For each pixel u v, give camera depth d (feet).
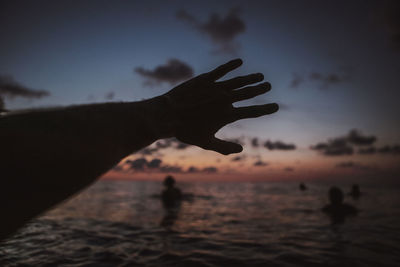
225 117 1.32
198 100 1.31
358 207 33.19
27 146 0.75
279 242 13.02
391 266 9.68
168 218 20.48
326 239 14.02
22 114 0.86
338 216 23.35
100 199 38.22
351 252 11.44
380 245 12.84
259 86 1.34
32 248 8.06
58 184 0.76
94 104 1.03
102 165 0.86
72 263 7.54
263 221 20.02
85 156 0.82
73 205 28.22
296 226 17.93
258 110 1.35
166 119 1.20
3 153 0.72
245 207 31.30
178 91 1.35
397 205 36.04
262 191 79.41
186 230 15.70
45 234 10.64
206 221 19.52
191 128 1.31
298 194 63.31
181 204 33.19
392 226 18.45
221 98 1.28
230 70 1.37
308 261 10.00
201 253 10.62
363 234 15.61
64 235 11.08
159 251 10.61
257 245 12.28
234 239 13.51
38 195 0.73
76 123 0.88
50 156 0.76
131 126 1.01
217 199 43.68
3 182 0.69
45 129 0.81
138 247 10.93
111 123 0.96
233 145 1.43
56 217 17.01
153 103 1.23
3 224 0.66
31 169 0.73
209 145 1.36
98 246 10.12
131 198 40.86
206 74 1.38
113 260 8.57
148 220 19.02
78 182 0.79
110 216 19.99
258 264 9.50
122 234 13.42
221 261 9.70
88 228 13.98
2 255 7.06
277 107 1.39
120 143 0.95
